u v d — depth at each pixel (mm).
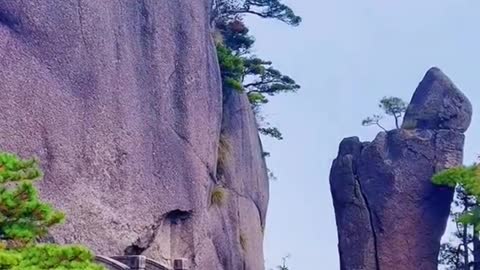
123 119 29562
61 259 13727
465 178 45938
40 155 25484
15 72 25062
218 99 37719
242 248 41719
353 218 50375
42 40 26281
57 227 25422
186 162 33469
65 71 27062
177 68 33969
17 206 14375
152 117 31641
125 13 30781
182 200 32844
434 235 48656
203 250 34281
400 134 50344
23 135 24984
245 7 51250
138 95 30891
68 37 27297
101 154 28203
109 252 27875
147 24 32156
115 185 28703
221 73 42844
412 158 49656
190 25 35125
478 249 48094
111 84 29156
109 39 29375
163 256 31828
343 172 51375
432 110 50562
